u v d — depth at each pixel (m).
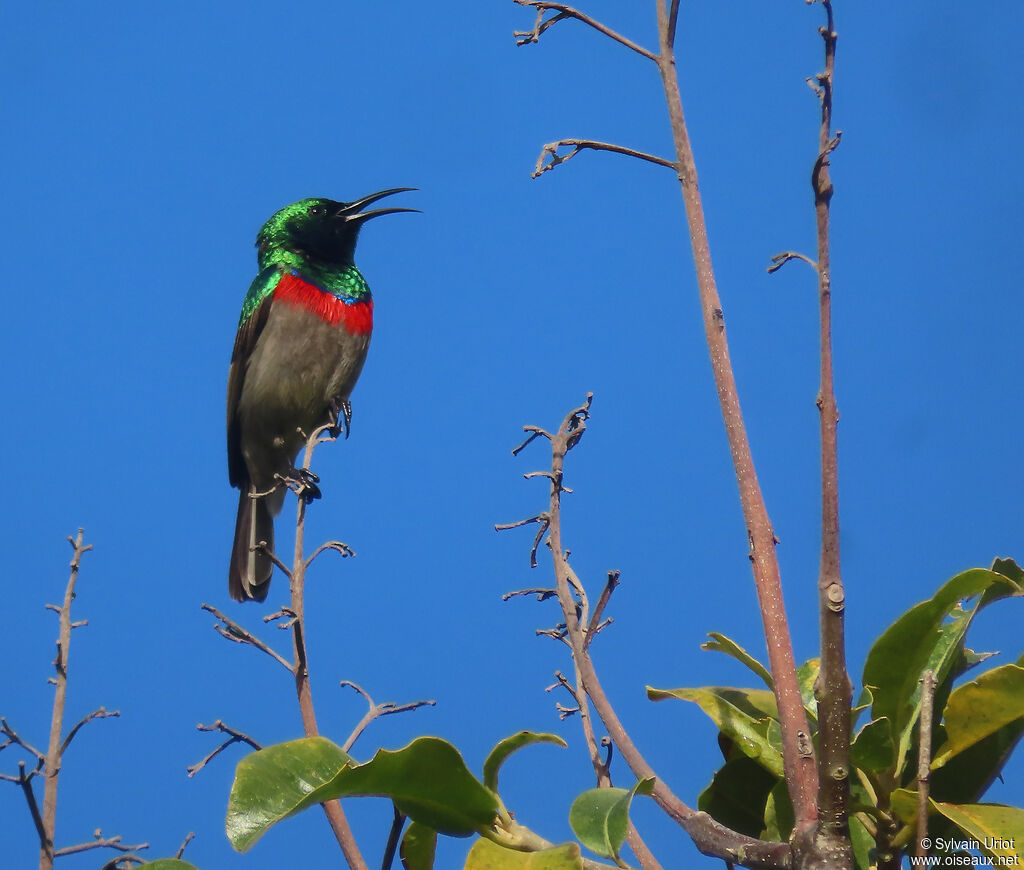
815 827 3.73
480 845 4.09
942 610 4.35
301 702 5.84
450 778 4.32
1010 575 4.57
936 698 4.59
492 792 4.43
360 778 4.27
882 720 4.19
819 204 4.03
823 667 3.73
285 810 4.33
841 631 3.71
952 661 4.59
